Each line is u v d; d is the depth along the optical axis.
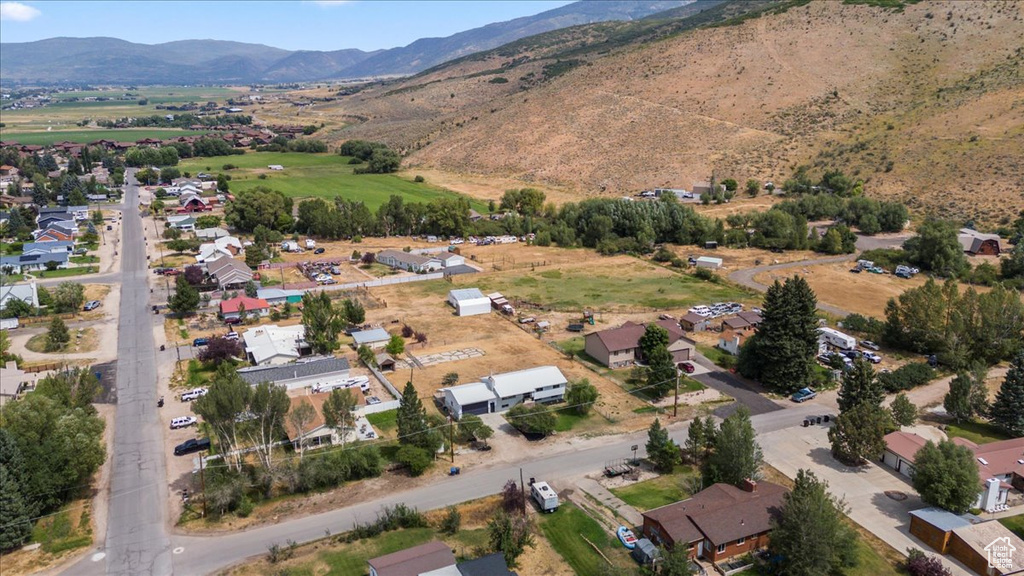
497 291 121.81
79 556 51.28
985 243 135.75
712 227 157.12
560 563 50.00
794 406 75.69
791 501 49.09
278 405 60.59
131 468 63.41
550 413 69.06
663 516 51.47
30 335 98.50
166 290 120.81
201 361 87.31
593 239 159.88
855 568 48.97
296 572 49.06
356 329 101.31
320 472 59.50
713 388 80.81
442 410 74.75
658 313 108.38
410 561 46.16
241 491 56.84
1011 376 68.50
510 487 57.03
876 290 118.75
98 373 85.00
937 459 55.16
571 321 105.31
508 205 187.75
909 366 81.62
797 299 79.12
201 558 51.00
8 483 52.44
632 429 70.56
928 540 51.75
